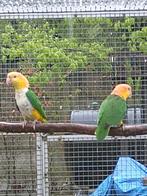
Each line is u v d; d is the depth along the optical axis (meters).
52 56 7.41
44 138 7.04
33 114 5.67
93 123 7.09
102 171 7.41
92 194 7.05
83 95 7.35
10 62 7.47
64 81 7.38
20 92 5.66
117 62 7.36
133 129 5.02
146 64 7.30
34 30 7.60
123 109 5.17
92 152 7.38
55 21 7.52
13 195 7.56
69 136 7.06
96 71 7.38
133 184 6.98
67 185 7.42
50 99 7.38
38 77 7.39
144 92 7.27
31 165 7.52
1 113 7.32
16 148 7.53
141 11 6.82
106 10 6.82
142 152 7.39
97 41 7.45
